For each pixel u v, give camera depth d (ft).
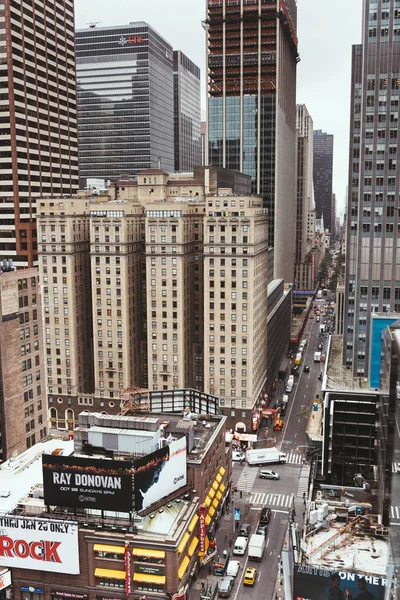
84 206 526.57
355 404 378.32
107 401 511.40
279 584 288.71
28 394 363.56
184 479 294.87
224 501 365.61
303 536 209.67
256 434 484.33
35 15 654.53
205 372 489.26
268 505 372.79
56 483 261.65
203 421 368.48
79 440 284.61
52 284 505.66
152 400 388.57
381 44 473.67
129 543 253.85
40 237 501.56
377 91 477.36
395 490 163.12
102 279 496.23
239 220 461.78
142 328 535.19
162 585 253.85
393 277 487.61
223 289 474.49
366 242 489.26
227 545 326.44
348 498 248.11
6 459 339.57
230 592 281.95
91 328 545.85
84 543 258.78
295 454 453.17
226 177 654.53
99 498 258.57
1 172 633.20
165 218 474.49
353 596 180.45
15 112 623.36
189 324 509.76
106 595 260.01
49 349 516.32
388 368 210.79
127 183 638.12
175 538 253.24
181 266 478.18
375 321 378.73
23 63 634.43
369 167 485.56
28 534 259.39
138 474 258.16
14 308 340.80
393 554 159.53
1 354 330.34
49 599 265.54
